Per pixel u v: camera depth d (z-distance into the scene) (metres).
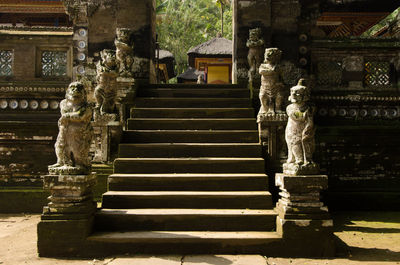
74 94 4.45
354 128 7.67
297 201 4.43
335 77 8.67
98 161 6.46
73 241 4.32
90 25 8.66
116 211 4.86
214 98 7.79
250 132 6.66
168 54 22.83
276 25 8.71
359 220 6.51
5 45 8.74
